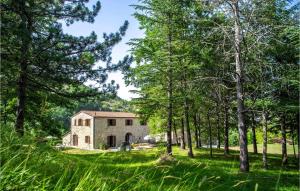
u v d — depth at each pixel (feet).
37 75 54.75
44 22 58.80
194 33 68.80
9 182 9.20
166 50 75.51
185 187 9.90
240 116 64.13
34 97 57.98
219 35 66.90
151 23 75.31
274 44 62.80
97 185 9.68
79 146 179.83
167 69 71.00
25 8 52.11
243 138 62.44
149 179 10.28
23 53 50.06
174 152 100.78
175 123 125.59
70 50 55.67
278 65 63.52
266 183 38.63
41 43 53.31
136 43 74.49
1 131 15.20
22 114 55.36
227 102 88.74
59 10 56.80
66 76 55.57
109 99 61.52
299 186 45.32
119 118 180.45
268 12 61.82
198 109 84.74
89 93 58.23
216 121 116.78
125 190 9.84
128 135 184.03
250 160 89.56
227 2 62.75
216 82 68.80
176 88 73.10
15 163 11.74
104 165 12.53
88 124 173.68
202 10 66.85
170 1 66.64
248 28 62.03
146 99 74.90
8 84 54.44
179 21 69.46
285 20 61.16
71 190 10.69
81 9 57.82
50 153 14.10
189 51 68.13
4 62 48.39
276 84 64.34
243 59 64.18
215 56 67.56
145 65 72.90
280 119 82.89
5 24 48.39
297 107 58.39
